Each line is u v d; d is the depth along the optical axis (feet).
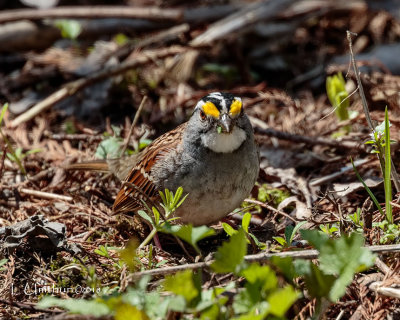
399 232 25.18
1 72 48.80
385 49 48.19
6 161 36.83
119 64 45.01
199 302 19.92
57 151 38.42
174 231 22.11
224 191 27.71
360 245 20.39
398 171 33.37
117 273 25.64
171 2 53.78
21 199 33.50
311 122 40.06
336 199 29.60
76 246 27.50
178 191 24.91
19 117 41.88
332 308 22.67
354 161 34.40
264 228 29.86
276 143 37.45
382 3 52.31
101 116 43.55
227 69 47.60
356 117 36.70
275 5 48.98
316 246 21.76
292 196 32.53
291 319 22.25
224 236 30.04
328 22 52.31
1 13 47.93
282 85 47.65
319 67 48.24
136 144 36.45
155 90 45.70
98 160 34.53
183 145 27.89
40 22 49.29
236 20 48.37
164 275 23.58
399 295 21.45
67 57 48.42
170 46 48.42
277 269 22.36
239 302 19.79
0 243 27.61
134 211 31.53
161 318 19.90
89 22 49.85
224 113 26.84
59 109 43.55
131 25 50.37
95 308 19.58
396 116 37.58
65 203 32.27
